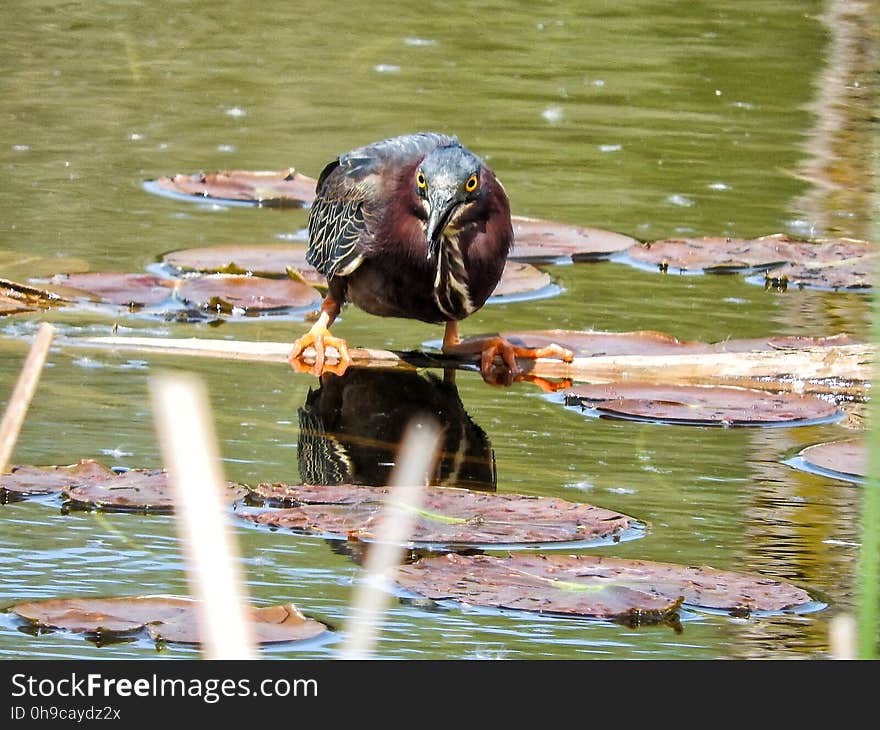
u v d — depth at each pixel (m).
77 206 16.67
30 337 12.67
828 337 13.17
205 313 13.76
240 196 17.22
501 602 7.92
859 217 17.42
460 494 9.43
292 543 8.74
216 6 28.28
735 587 8.20
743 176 18.94
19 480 9.43
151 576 8.23
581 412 11.64
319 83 22.97
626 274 15.44
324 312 12.94
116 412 10.97
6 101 21.09
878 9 28.61
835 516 9.43
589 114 21.61
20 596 7.93
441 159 11.88
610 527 9.00
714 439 11.03
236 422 11.01
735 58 25.22
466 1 29.30
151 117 20.72
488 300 14.44
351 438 10.78
